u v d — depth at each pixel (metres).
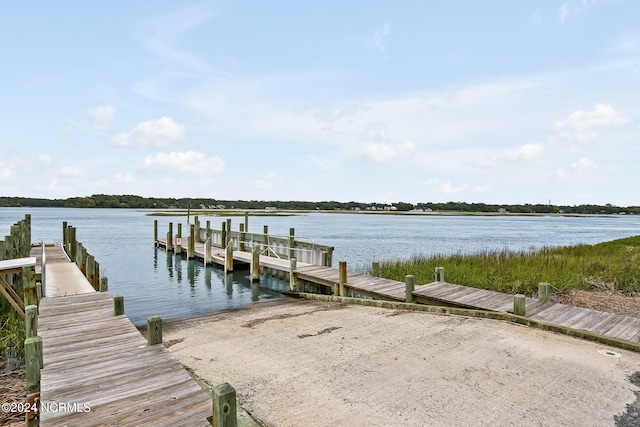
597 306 12.05
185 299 14.80
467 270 15.84
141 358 5.79
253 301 14.40
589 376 6.13
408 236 50.84
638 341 7.43
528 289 13.96
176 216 102.69
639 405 5.28
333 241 42.25
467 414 5.03
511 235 57.31
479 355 7.01
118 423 4.06
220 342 8.34
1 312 10.91
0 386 6.80
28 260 10.57
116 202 188.12
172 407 4.40
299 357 7.16
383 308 10.82
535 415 5.02
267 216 118.12
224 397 3.64
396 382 5.96
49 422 4.05
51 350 6.08
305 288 15.68
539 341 7.70
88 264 13.48
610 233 65.94
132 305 13.83
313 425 4.80
